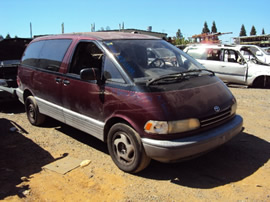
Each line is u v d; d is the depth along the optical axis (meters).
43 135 5.58
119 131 3.90
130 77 3.83
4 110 7.82
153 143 3.45
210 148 3.63
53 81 5.10
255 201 3.23
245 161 4.27
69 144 5.10
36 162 4.38
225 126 3.92
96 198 3.38
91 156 4.55
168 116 3.42
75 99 4.59
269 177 3.77
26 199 3.37
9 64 8.06
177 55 4.82
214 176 3.84
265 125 5.96
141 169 3.80
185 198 3.33
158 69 4.21
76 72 4.70
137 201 3.29
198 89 3.90
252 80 10.97
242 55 11.25
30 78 5.88
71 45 4.89
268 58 13.54
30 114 6.17
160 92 3.59
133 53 4.27
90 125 4.36
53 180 3.81
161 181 3.73
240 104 7.99
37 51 5.88
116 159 4.06
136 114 3.59
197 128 3.58
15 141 5.28
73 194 3.47
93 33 4.96
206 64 11.97
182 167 4.12
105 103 4.01
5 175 3.95
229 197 3.32
